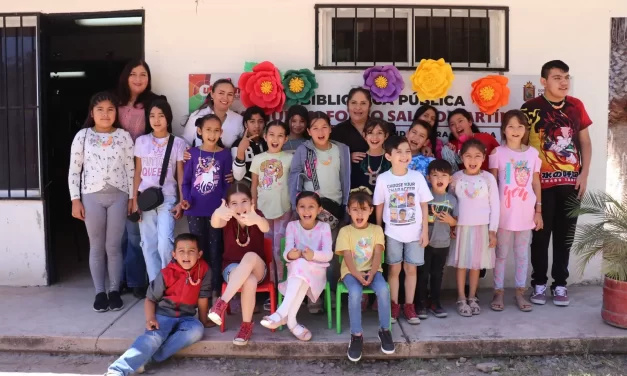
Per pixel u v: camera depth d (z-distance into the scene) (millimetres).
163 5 4648
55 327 3828
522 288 4211
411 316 3895
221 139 4445
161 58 4680
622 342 3637
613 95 4879
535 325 3848
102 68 8000
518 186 4113
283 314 3596
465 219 4035
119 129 4277
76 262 5660
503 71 4707
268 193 4148
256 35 4656
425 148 4414
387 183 3928
